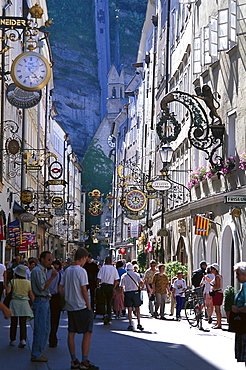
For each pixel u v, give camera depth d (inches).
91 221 5738.2
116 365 506.0
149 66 2778.1
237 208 962.7
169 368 492.1
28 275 891.4
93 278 985.5
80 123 7815.0
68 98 7790.4
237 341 428.8
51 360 527.5
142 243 2368.4
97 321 950.4
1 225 1334.9
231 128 1055.6
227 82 1065.5
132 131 3467.0
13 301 607.8
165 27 2026.3
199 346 649.0
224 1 1096.8
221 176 1099.3
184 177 1492.4
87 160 6107.3
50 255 538.3
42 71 787.4
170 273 1353.3
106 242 4375.0
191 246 1353.3
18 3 1844.2
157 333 782.5
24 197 1632.6
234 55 1024.2
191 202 1314.0
